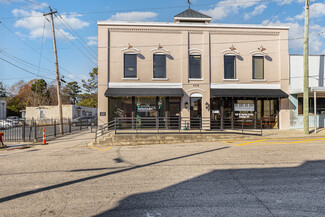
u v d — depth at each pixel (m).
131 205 3.94
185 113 16.11
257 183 4.95
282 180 5.12
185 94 16.23
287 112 16.67
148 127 16.02
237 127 16.47
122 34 16.17
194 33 16.58
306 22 13.80
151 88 16.09
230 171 5.95
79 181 5.46
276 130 16.20
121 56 16.09
